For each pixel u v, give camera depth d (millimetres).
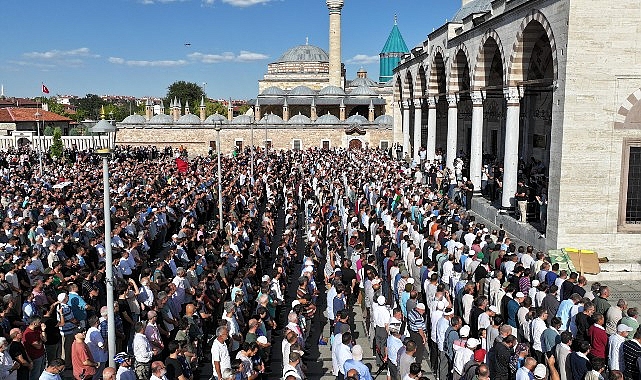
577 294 13883
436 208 26266
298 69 106375
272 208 30234
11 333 11750
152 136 83062
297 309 15203
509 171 28281
